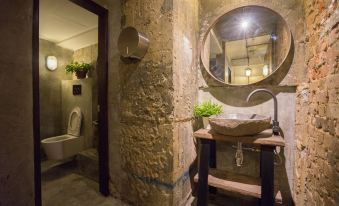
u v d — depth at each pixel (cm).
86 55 307
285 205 158
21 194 103
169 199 145
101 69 177
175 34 142
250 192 130
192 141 180
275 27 161
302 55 144
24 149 105
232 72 177
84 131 282
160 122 147
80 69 286
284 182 158
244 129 122
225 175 155
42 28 250
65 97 306
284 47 157
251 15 171
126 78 164
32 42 112
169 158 144
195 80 185
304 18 143
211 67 185
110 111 177
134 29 144
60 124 310
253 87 169
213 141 172
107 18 174
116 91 172
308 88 130
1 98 93
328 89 98
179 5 148
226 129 126
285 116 158
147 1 152
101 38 175
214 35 184
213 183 142
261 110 166
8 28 96
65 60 318
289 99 156
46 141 253
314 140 116
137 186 161
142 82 155
